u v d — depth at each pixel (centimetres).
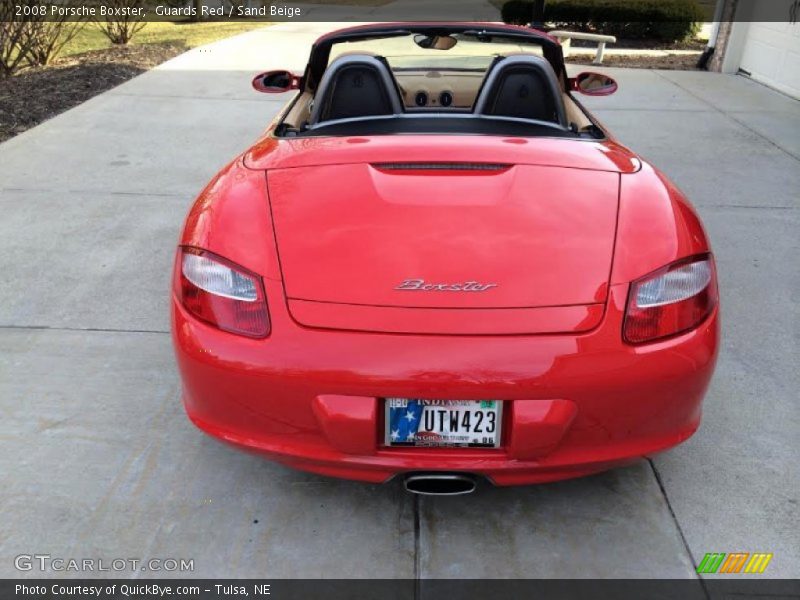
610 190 199
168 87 779
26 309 315
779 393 259
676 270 176
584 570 185
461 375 161
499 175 203
